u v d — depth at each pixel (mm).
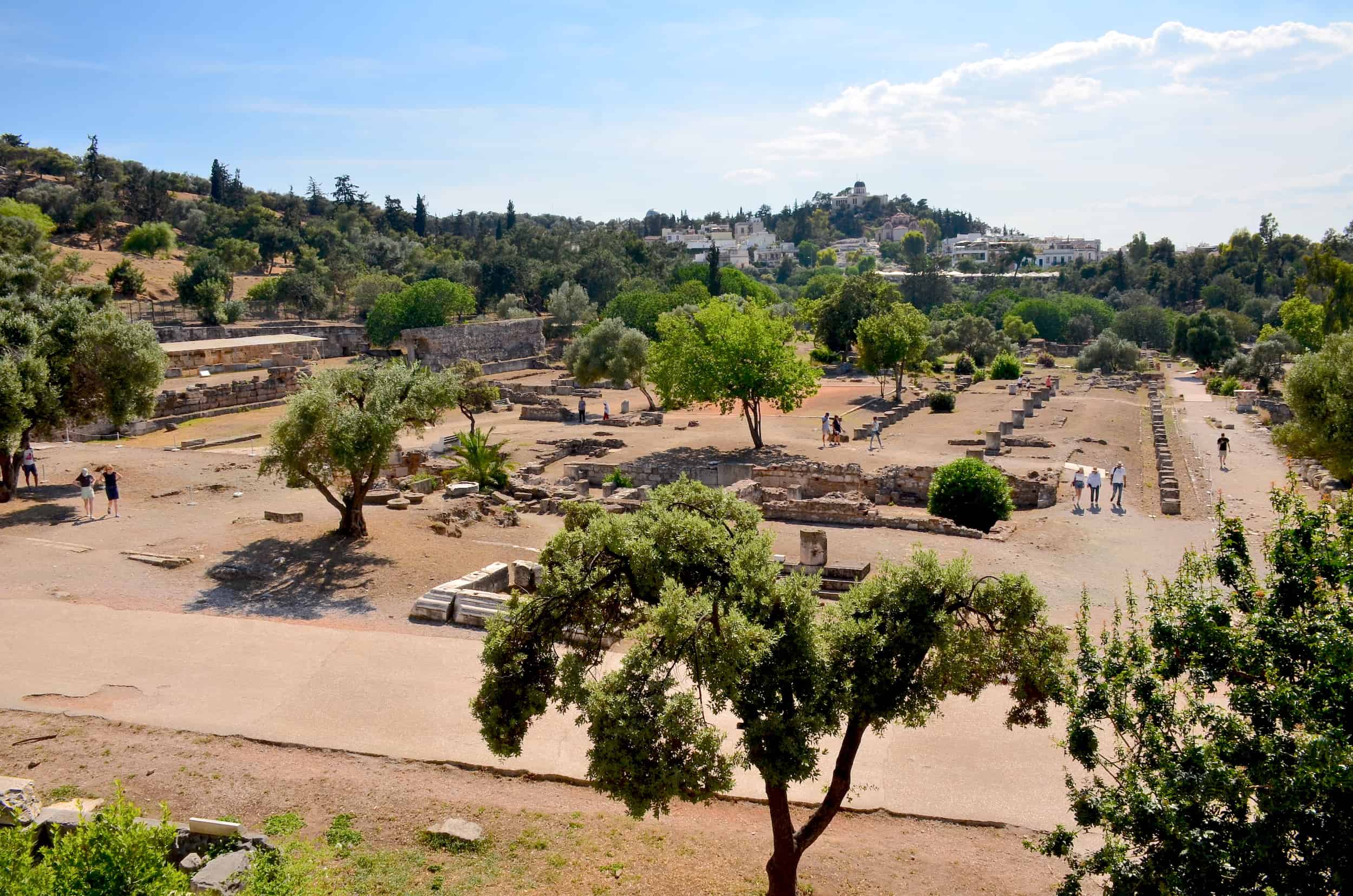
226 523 29094
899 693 11523
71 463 36375
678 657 10977
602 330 73812
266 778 15062
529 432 56219
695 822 14484
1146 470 44531
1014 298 166000
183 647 20203
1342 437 31703
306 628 21469
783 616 11609
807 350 111875
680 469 44250
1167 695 10117
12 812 12547
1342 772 8109
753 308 50250
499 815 14281
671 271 150750
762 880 12734
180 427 51031
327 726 17016
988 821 14281
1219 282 167500
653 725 10703
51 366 32344
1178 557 28062
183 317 96875
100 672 18797
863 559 26703
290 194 192500
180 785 14750
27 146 180500
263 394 59688
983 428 57750
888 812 14578
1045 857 13438
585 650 12242
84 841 9727
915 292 173875
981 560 27359
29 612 21641
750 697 11227
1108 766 10594
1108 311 157000
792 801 15000
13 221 94000
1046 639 11477
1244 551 10742
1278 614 10031
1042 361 115750
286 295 109875
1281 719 9211
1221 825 9172
